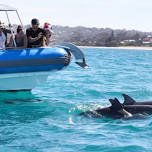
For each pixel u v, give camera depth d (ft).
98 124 31.94
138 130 30.04
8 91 45.60
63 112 36.91
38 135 28.99
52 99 43.57
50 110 37.76
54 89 51.37
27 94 46.47
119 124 31.76
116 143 26.86
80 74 73.26
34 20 42.60
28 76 43.60
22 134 29.30
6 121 33.30
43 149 25.77
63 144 26.78
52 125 31.89
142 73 78.38
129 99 35.50
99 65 102.06
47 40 44.29
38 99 43.50
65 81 60.54
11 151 25.38
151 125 31.35
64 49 44.32
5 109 38.17
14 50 42.42
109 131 29.86
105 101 42.57
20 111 37.32
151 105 34.99
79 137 28.37
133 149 25.63
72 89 51.42
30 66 42.19
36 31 43.29
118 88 52.54
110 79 64.44
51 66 42.83
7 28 45.19
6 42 45.14
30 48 42.78
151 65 111.75
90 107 39.24
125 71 82.84
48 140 27.71
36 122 32.96
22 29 44.21
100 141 27.35
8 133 29.53
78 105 40.19
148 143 26.91
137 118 33.14
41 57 42.32
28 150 25.57
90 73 75.77
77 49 44.09
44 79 44.80
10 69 41.91
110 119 33.24
